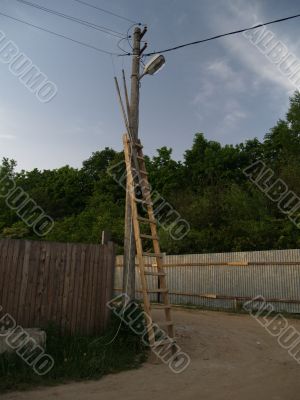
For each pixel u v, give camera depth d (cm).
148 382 618
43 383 589
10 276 712
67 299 784
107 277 859
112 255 877
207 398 538
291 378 651
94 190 4234
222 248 2059
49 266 768
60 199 4231
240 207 2358
